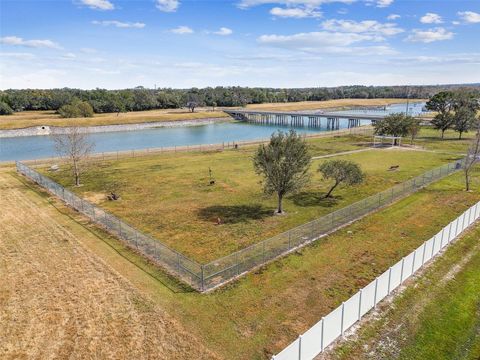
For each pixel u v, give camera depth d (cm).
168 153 7419
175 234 3170
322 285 2308
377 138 9156
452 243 2894
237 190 4534
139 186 4769
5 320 1956
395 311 2045
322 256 2697
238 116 18338
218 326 1911
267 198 4184
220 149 7956
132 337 1823
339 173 3988
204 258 2705
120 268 2525
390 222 3369
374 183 4853
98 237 3056
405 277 2345
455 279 2392
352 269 2509
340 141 9025
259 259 2595
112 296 2181
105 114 16625
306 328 1898
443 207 3791
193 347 1758
